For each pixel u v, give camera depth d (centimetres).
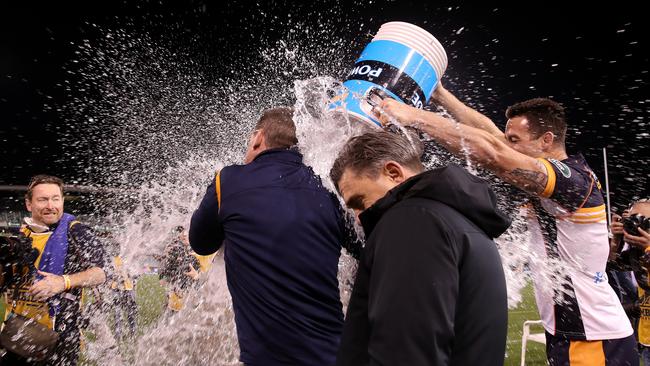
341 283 216
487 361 114
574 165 233
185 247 475
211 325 278
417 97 213
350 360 118
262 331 170
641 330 367
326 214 182
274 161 190
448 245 111
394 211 119
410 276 107
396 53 212
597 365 224
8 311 307
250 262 175
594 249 226
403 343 103
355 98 202
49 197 320
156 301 816
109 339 402
